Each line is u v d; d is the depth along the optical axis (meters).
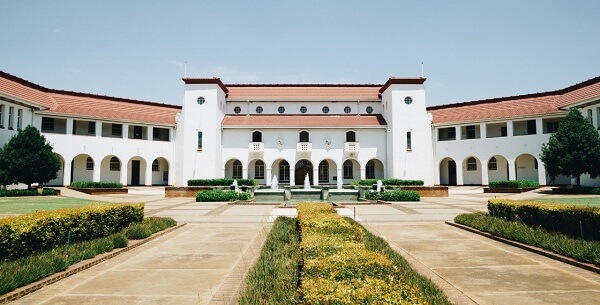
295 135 37.69
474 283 5.77
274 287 5.01
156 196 27.00
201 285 5.72
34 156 24.09
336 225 7.46
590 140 24.78
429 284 5.27
